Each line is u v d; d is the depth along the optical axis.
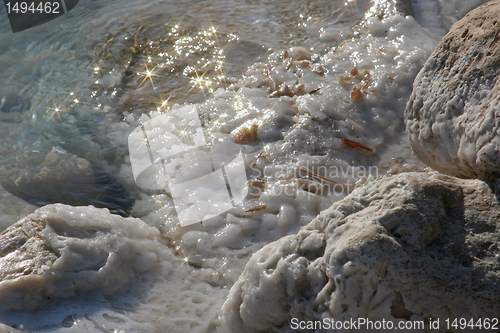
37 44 4.07
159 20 4.33
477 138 1.69
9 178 2.72
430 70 2.05
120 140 2.99
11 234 1.94
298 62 3.49
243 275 1.71
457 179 1.68
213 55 3.80
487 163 1.63
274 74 3.38
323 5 4.38
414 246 1.44
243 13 4.39
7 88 3.55
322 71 3.37
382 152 2.76
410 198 1.54
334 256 1.43
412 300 1.38
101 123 3.16
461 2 4.32
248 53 3.79
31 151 2.93
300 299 1.52
